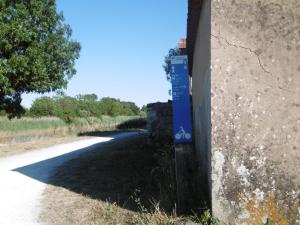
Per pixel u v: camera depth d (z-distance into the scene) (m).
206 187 5.68
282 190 4.60
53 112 40.53
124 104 67.62
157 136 15.51
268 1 4.64
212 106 4.72
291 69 4.59
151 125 15.59
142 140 18.59
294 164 4.58
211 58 4.73
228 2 4.71
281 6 4.61
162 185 7.34
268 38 4.63
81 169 11.23
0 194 8.61
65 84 24.19
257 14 4.65
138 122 44.19
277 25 4.62
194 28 8.25
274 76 4.62
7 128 29.52
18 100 22.42
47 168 12.11
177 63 6.14
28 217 6.71
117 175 9.70
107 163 11.89
